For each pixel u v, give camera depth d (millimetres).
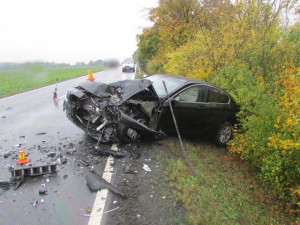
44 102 10781
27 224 2928
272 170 4516
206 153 6180
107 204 3432
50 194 3551
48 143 5512
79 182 3928
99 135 5453
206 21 10391
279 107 5117
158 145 5695
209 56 9227
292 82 4641
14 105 9930
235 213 3770
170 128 5844
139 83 5461
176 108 5715
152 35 21391
